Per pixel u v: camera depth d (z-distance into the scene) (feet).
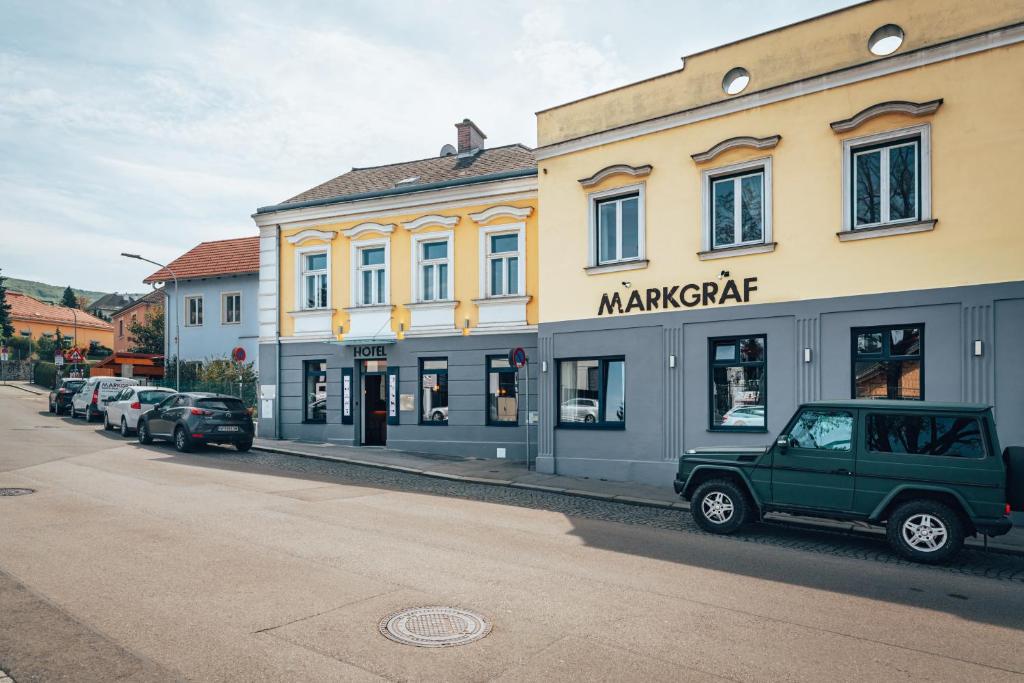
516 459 57.00
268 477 44.65
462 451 59.06
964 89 35.45
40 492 36.27
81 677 14.62
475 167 66.74
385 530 29.43
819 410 29.45
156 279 115.55
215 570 22.59
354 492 39.75
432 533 29.19
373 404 65.82
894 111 37.06
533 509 36.40
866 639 18.11
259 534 27.78
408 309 62.34
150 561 23.45
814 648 17.38
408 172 72.13
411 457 56.90
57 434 70.03
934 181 36.11
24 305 237.04
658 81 46.06
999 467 25.57
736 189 43.11
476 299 59.06
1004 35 34.37
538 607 19.92
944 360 35.60
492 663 15.89
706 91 44.06
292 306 68.64
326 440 66.49
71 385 98.43
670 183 45.29
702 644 17.44
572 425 49.26
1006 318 34.12
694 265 44.14
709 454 32.22
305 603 19.63
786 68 40.96
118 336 183.01
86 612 18.49
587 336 48.91
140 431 64.54
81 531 27.58
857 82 38.47
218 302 112.68
